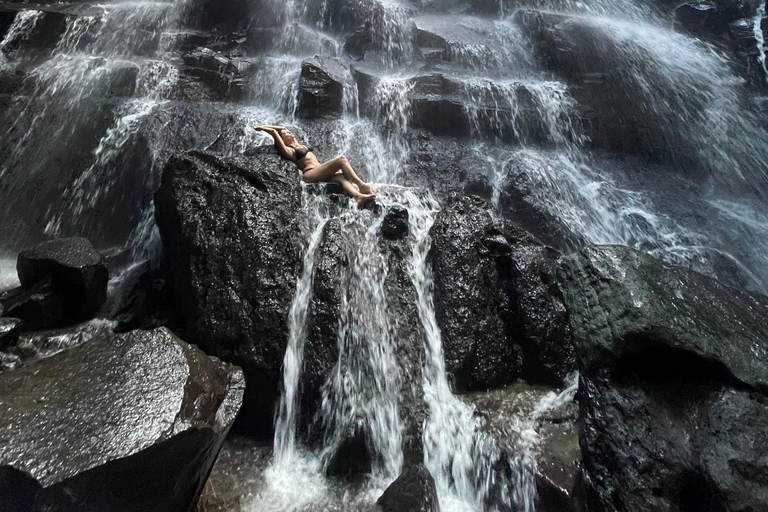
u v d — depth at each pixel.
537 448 4.09
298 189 5.83
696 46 12.94
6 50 10.66
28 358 4.60
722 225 8.36
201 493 3.62
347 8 13.66
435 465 4.20
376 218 6.14
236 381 4.02
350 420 4.28
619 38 12.09
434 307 5.53
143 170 7.82
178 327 5.09
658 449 2.97
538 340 5.27
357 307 4.97
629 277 3.64
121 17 12.30
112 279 6.61
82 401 3.01
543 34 12.18
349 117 9.63
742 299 3.86
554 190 8.27
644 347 3.29
